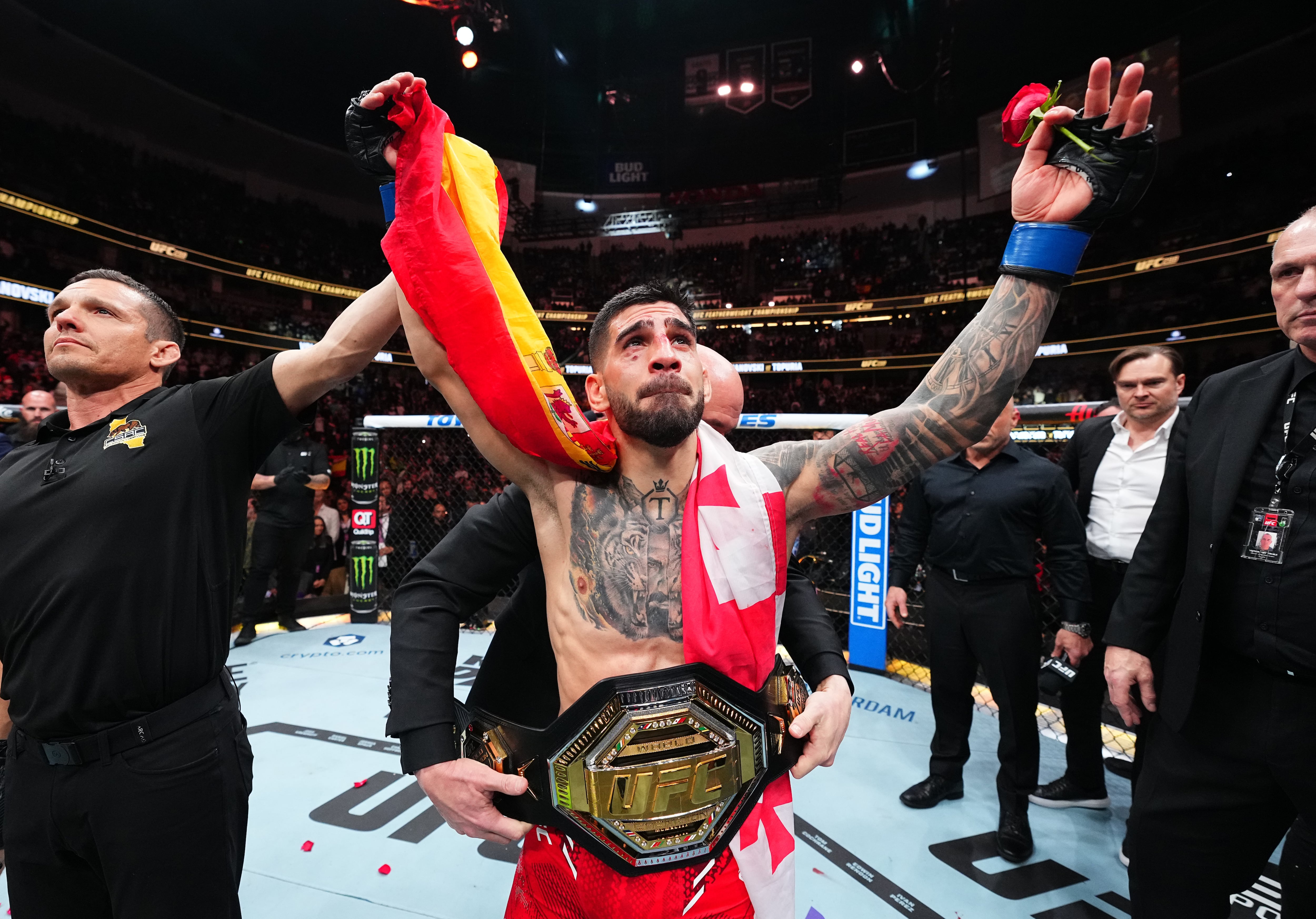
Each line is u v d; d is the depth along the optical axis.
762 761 1.10
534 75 22.77
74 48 15.12
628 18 22.33
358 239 21.05
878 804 2.78
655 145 23.80
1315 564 1.35
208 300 17.72
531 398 1.02
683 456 1.16
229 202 18.09
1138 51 17.16
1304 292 1.36
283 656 4.67
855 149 21.61
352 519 5.59
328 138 20.02
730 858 1.11
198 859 1.33
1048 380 18.36
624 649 1.10
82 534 1.32
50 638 1.30
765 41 22.42
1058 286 1.13
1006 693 2.52
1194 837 1.52
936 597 2.78
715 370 1.49
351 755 3.17
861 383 21.97
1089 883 2.28
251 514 5.70
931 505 2.79
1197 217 16.22
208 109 17.73
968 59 19.52
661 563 1.11
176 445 1.40
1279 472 1.42
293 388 1.45
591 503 1.13
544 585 1.24
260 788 2.86
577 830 1.05
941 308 20.64
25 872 1.34
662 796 1.05
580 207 24.02
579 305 22.94
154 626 1.32
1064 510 2.58
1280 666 1.39
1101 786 2.75
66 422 1.57
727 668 1.07
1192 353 16.20
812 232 22.20
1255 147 15.38
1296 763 1.37
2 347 13.22
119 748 1.29
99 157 15.55
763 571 1.11
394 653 1.14
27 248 14.20
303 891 2.21
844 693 1.24
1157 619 1.66
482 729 1.11
